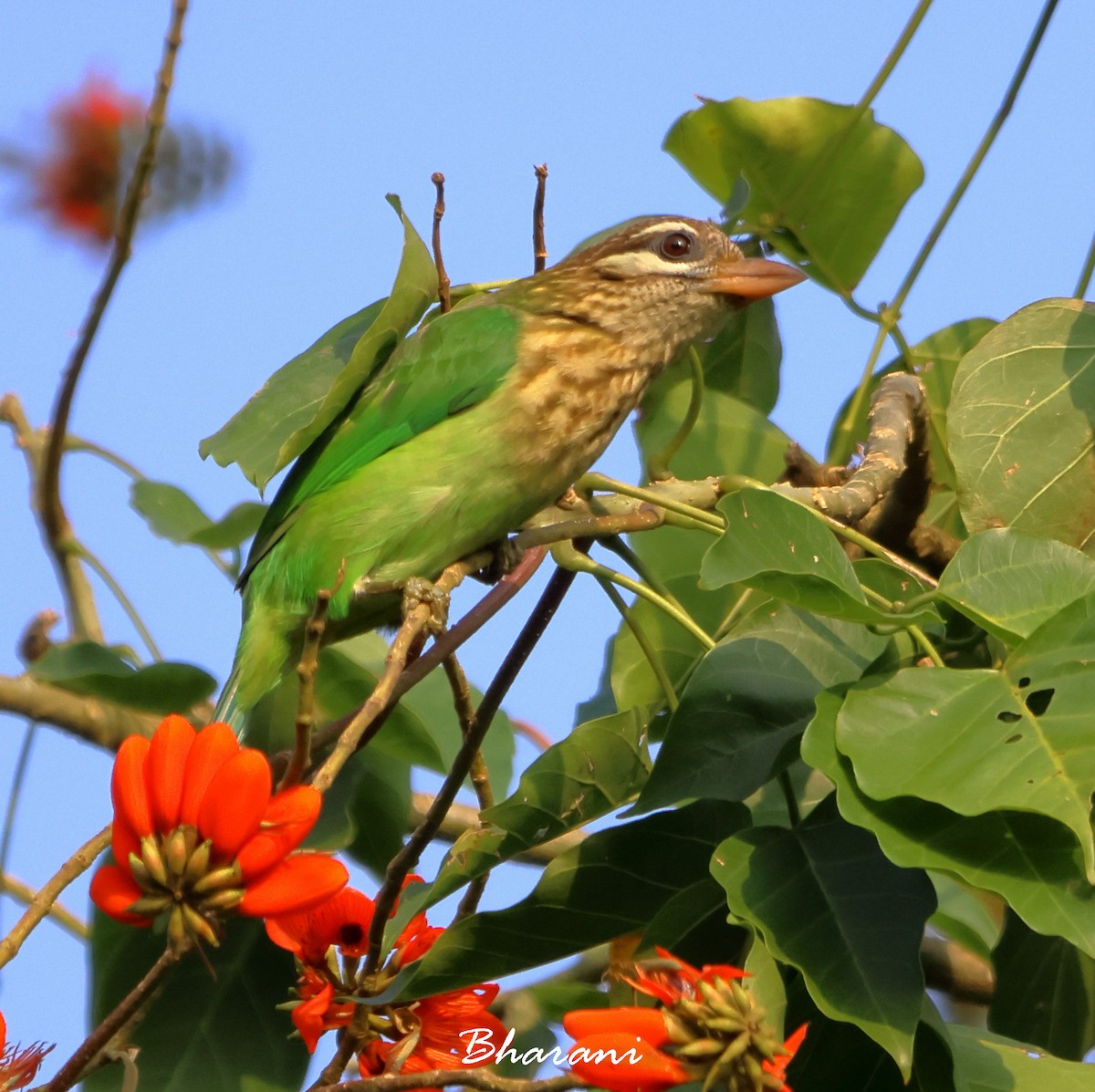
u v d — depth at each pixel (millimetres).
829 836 6625
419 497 9031
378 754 8750
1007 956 8547
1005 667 6371
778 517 6613
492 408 9148
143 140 6672
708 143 10094
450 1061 6559
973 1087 6336
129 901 4945
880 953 6098
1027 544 6863
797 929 6242
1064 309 8477
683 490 8781
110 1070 7773
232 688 9109
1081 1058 8414
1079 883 5676
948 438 8289
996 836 5867
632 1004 6945
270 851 4910
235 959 8078
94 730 9492
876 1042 6352
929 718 6188
